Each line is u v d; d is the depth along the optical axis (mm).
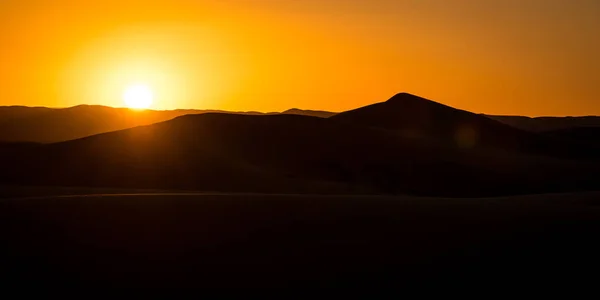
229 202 31672
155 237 25797
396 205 31750
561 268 21672
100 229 26562
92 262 23000
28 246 24391
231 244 25031
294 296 20078
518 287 20297
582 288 20109
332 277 21453
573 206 32156
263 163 92500
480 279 20984
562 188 92812
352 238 25531
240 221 28047
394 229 26703
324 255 23578
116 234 26031
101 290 20625
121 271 22203
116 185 78625
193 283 21188
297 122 108188
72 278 21531
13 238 25219
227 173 84750
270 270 22219
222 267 22578
